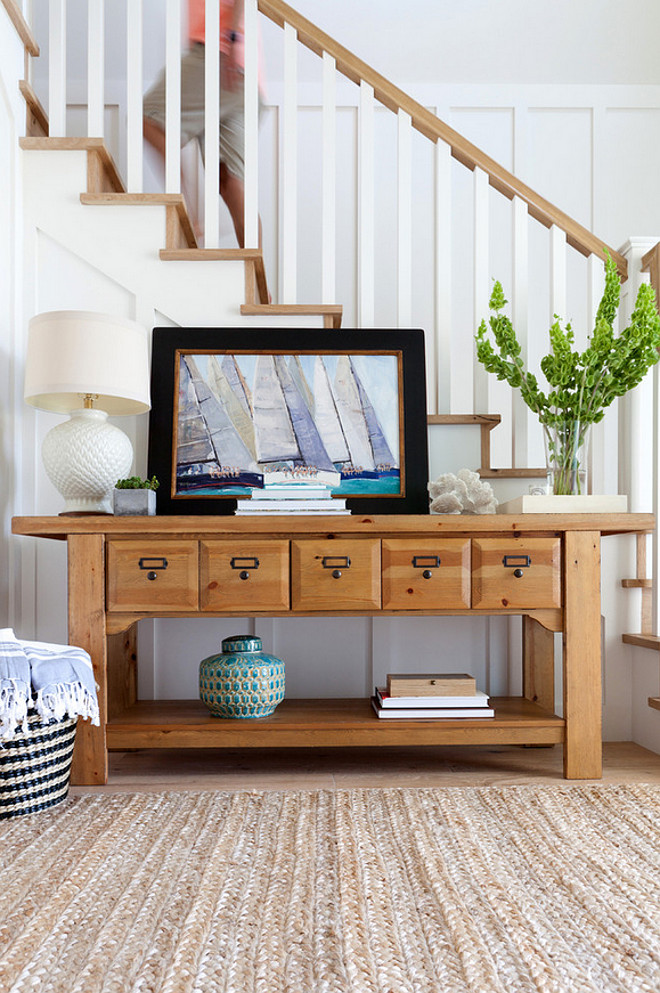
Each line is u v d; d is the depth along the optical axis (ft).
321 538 5.86
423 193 10.17
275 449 7.16
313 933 3.38
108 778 6.03
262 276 8.02
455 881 3.93
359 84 7.79
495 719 6.02
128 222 7.43
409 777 6.03
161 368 7.22
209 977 3.03
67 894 3.78
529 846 4.43
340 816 4.99
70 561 5.79
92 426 6.35
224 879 3.96
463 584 5.87
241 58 9.00
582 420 6.33
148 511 6.06
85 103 9.78
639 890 3.83
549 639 7.13
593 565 5.93
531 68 10.33
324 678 7.67
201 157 9.62
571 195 10.39
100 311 7.42
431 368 10.03
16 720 4.86
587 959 3.16
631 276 7.64
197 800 5.37
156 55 9.87
